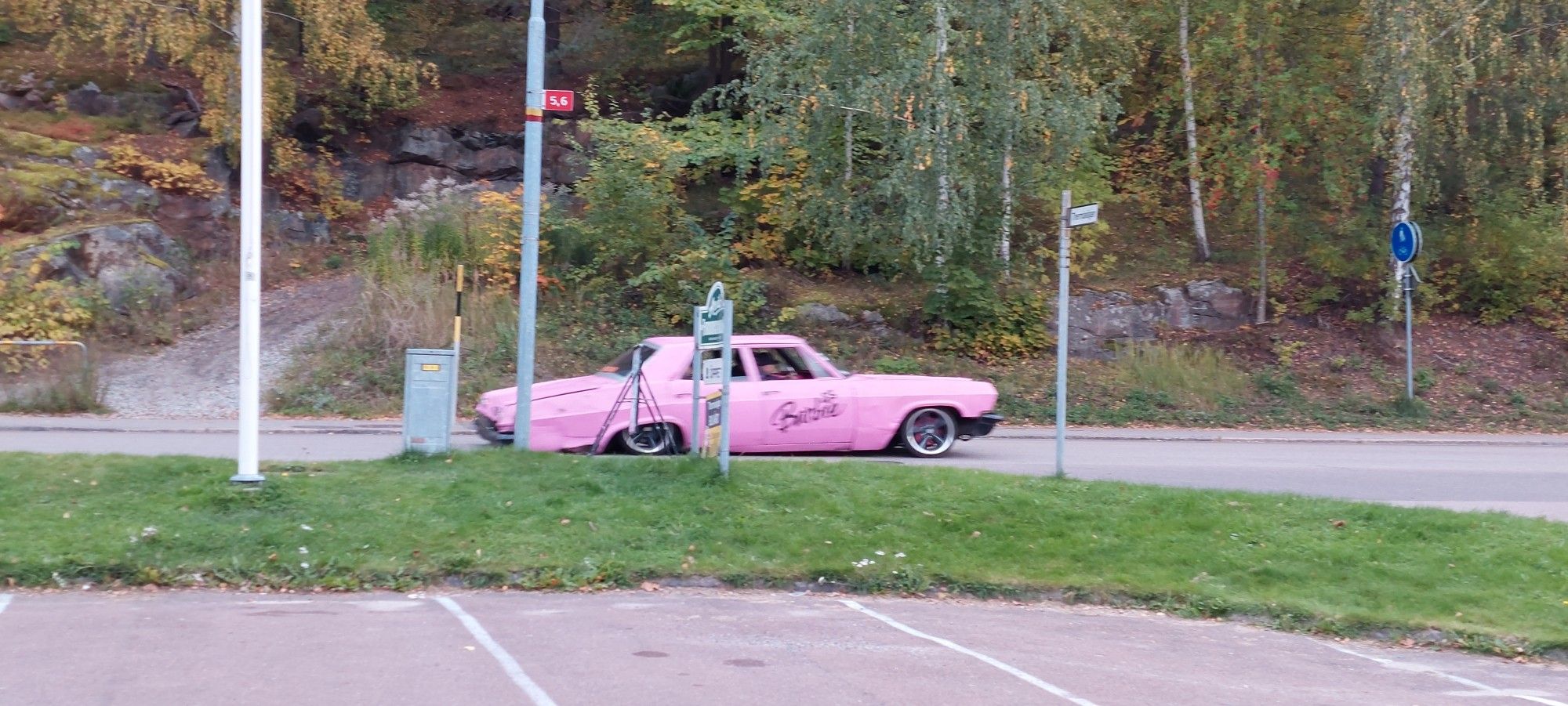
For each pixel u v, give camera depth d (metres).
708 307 11.07
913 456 14.88
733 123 26.02
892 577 8.62
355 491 9.66
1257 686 6.56
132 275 22.30
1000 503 9.98
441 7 32.19
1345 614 8.12
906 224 20.09
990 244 22.86
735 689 6.01
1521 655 7.64
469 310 21.88
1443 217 26.67
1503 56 22.31
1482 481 14.06
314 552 8.47
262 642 6.64
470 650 6.59
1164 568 8.91
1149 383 22.30
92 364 19.06
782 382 14.27
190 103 27.62
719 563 8.66
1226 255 26.56
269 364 20.61
